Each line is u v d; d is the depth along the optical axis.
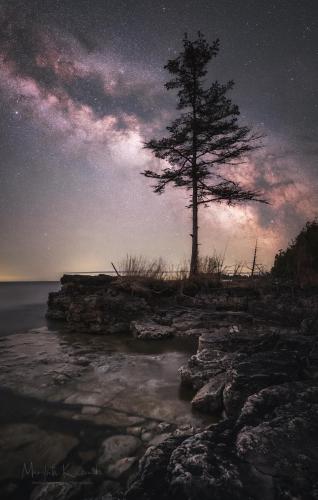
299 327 7.52
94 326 7.54
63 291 10.27
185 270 11.07
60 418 2.90
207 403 3.11
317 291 8.35
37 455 2.30
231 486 1.53
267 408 2.41
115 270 10.16
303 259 9.53
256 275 11.07
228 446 1.91
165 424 2.82
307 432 1.96
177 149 13.59
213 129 13.12
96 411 3.07
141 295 9.45
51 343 6.30
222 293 9.69
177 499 1.51
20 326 8.34
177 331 7.42
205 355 4.23
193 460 1.75
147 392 3.63
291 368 3.34
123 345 6.18
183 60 13.65
